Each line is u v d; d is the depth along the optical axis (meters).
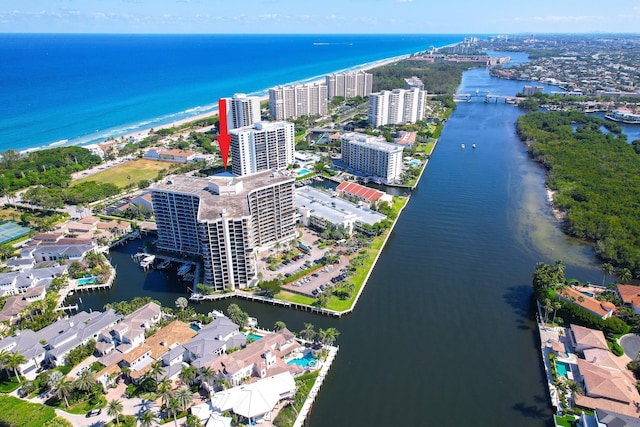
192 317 196.25
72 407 151.75
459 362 178.38
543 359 177.62
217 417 141.25
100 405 152.00
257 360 164.00
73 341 175.50
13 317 197.50
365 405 157.88
